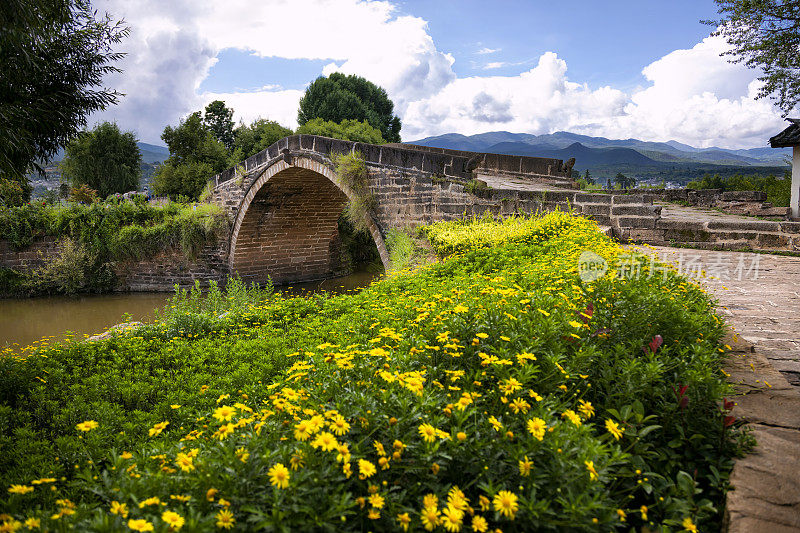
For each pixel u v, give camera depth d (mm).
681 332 3475
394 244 13594
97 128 38375
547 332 3023
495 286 5684
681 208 17078
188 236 20484
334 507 1644
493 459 1943
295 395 2447
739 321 4922
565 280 5211
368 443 2051
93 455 3744
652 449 2520
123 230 20156
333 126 35688
